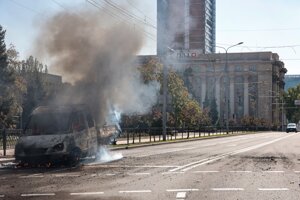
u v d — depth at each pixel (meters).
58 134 17.97
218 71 111.81
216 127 81.50
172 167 17.27
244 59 125.81
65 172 15.60
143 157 22.39
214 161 20.00
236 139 49.78
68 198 10.30
